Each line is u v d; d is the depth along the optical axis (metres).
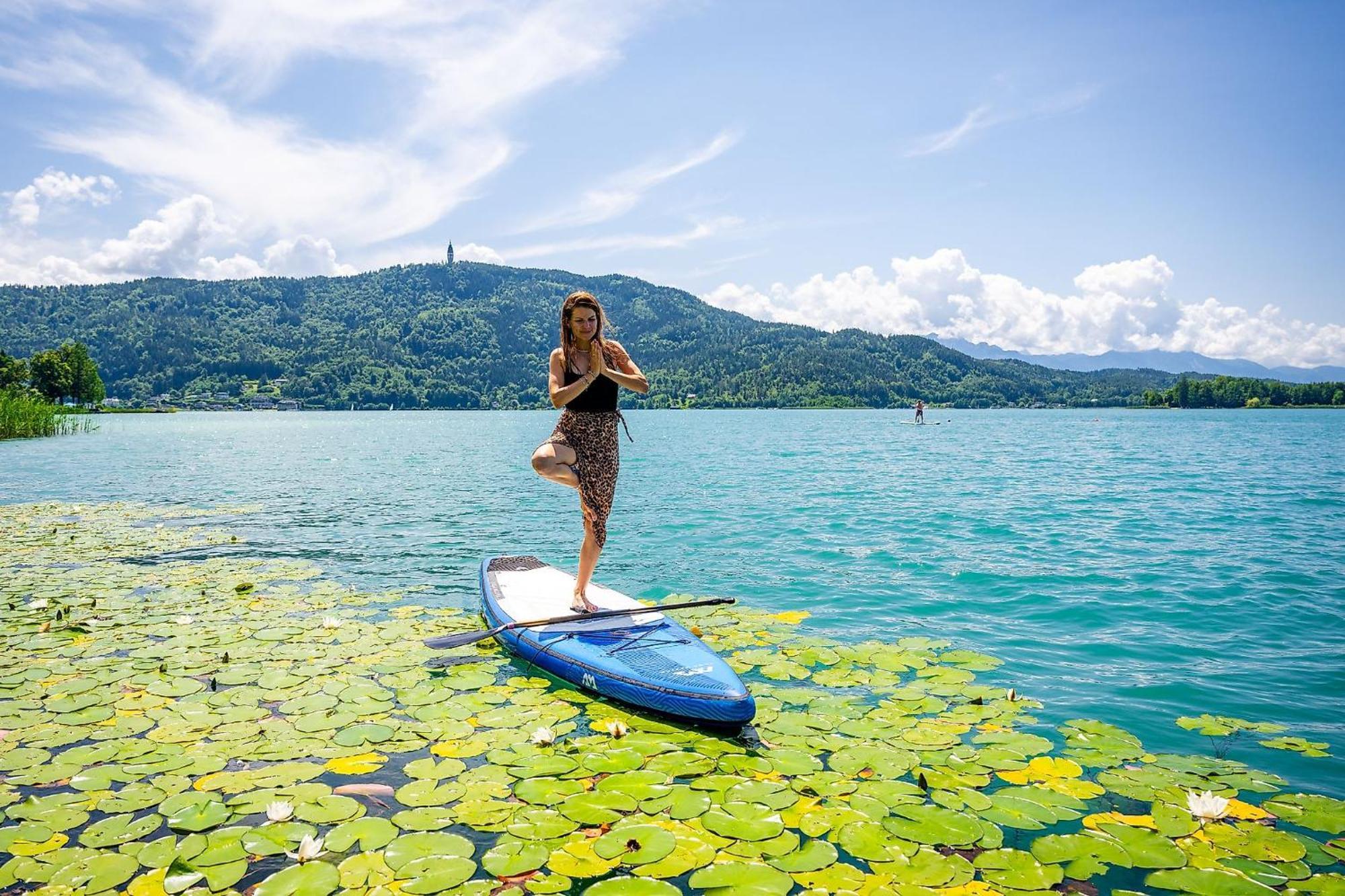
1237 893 2.93
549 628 5.83
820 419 106.38
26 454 32.12
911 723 4.62
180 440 47.31
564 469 5.84
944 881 3.00
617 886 2.96
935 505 15.38
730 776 3.91
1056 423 85.50
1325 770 4.03
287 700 4.93
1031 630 6.77
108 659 5.71
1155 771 3.97
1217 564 9.55
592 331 5.62
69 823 3.40
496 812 3.53
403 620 6.91
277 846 3.22
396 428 76.00
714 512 14.48
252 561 9.66
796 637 6.43
